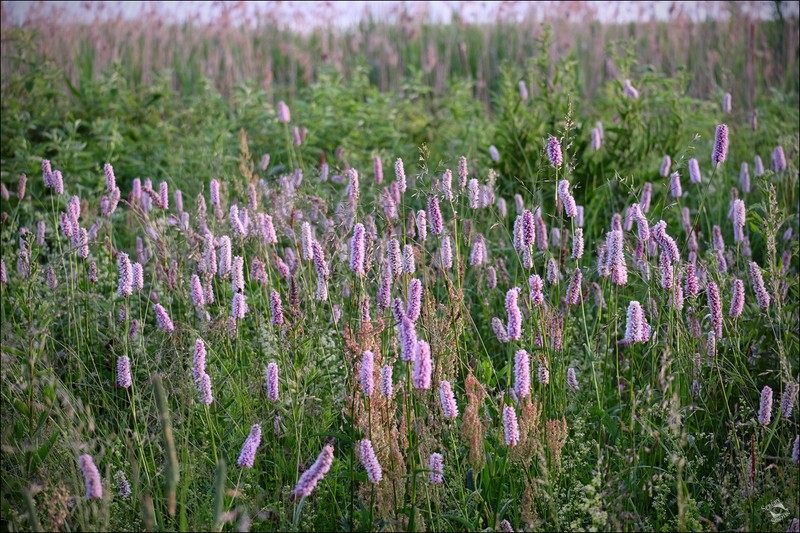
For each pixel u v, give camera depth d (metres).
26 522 3.41
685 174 7.53
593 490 3.23
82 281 5.11
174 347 4.06
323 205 5.30
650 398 3.65
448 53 14.19
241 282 4.16
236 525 3.22
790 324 4.58
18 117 8.20
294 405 3.72
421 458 3.32
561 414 3.87
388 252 3.67
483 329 5.12
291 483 3.74
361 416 3.34
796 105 11.12
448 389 3.21
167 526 3.46
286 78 15.12
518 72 9.86
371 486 3.35
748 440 4.02
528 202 5.67
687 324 4.35
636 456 3.57
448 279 3.82
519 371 3.29
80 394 4.26
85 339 4.79
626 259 4.86
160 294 5.23
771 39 12.93
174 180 7.41
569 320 4.40
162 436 3.68
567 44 13.46
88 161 7.90
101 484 3.13
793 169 6.73
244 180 7.11
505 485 3.69
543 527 3.46
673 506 3.68
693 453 3.93
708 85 12.48
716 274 4.46
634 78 10.23
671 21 13.52
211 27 14.26
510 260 6.08
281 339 4.07
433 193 4.13
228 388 4.30
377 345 3.52
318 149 8.39
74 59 12.41
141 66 13.38
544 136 7.30
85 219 6.15
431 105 11.08
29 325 3.77
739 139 9.33
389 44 15.32
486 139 8.57
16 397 3.88
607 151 7.67
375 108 9.30
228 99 11.58
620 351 4.78
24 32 9.54
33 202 7.13
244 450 3.17
